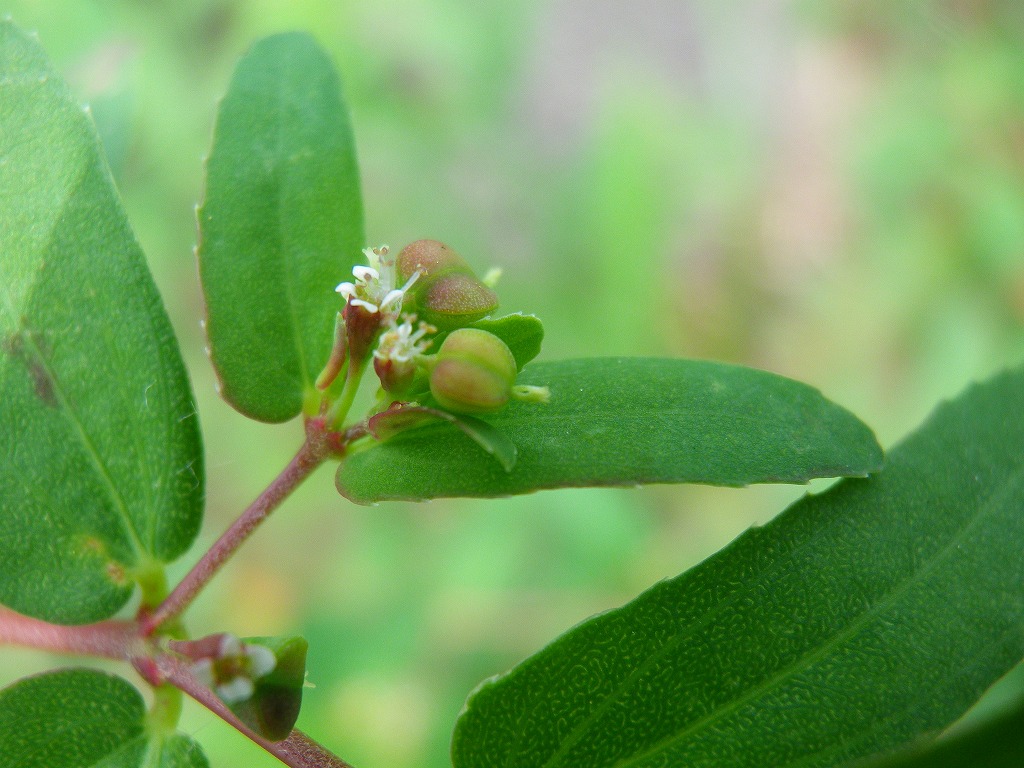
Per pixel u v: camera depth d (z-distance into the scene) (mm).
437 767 64
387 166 84
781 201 91
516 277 84
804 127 94
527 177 88
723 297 87
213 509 71
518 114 97
